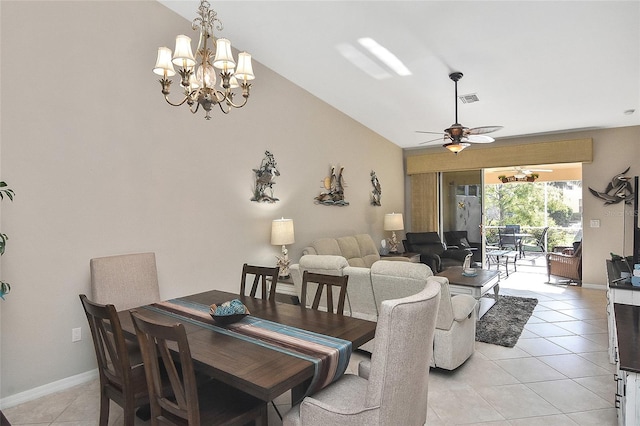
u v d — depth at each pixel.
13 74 2.76
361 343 2.04
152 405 1.78
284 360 1.72
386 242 7.10
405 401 1.63
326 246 5.12
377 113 6.02
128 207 3.40
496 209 10.41
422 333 1.61
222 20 3.85
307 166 5.34
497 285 5.25
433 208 7.77
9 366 2.75
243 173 4.43
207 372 1.68
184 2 3.65
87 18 3.16
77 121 3.09
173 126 3.75
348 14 3.57
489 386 2.94
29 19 2.84
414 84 4.82
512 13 3.28
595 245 6.16
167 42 3.72
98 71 3.22
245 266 3.17
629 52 3.73
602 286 6.12
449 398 2.77
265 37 4.10
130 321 2.35
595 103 5.01
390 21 3.57
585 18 3.26
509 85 4.62
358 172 6.45
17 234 2.78
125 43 3.39
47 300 2.93
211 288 4.07
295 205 5.13
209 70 2.53
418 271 2.90
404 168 8.03
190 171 3.89
